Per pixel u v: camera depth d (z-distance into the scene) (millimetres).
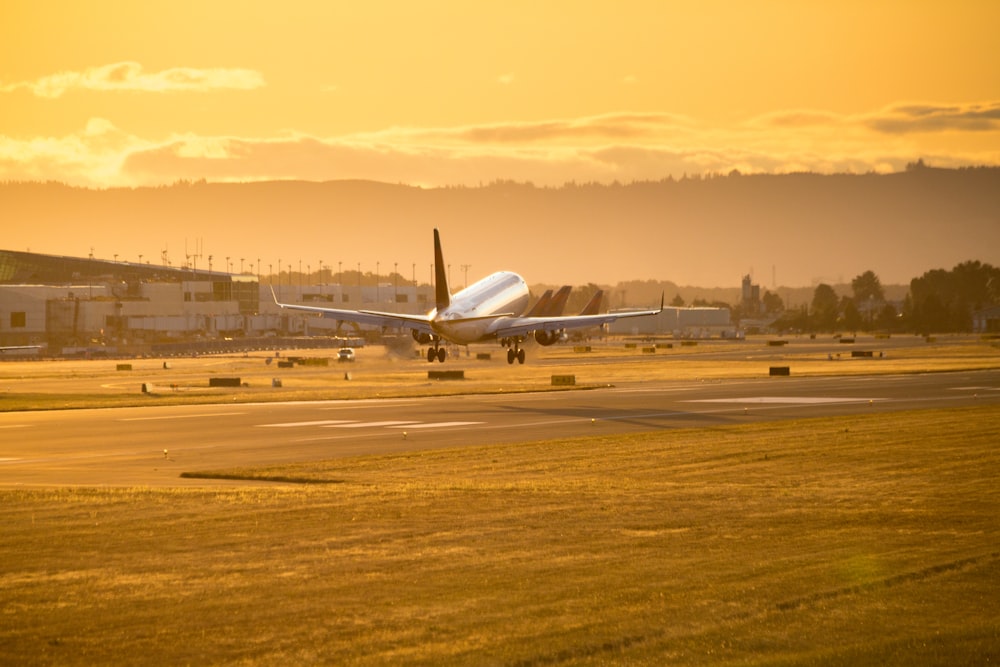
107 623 55656
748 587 62250
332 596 60594
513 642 52250
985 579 64062
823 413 190625
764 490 101625
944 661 49781
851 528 80938
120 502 93375
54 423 176750
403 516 86062
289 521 83875
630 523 83062
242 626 55062
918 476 111062
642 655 50562
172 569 67312
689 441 146875
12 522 83625
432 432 161500
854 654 50594
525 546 74125
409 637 53094
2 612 57750
